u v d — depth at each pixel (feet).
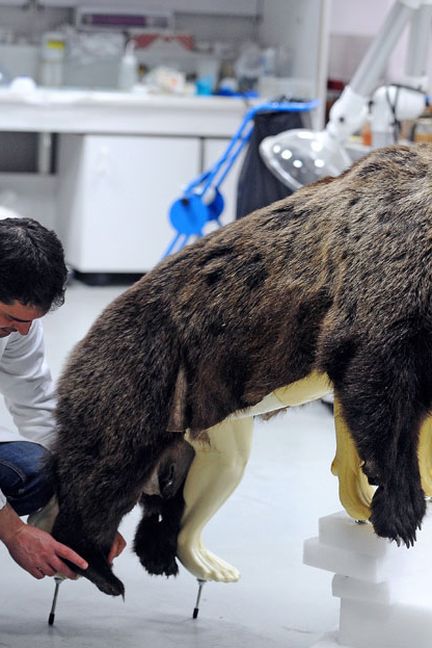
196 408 7.90
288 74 24.00
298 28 23.52
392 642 8.04
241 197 17.03
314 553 8.03
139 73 24.52
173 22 25.67
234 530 11.23
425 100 15.15
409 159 7.47
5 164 25.89
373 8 23.77
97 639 8.68
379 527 7.13
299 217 7.61
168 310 7.92
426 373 7.05
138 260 23.30
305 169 14.73
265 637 8.85
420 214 7.05
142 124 22.79
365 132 19.08
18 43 24.02
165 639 8.74
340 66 24.40
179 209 18.16
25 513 8.89
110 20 25.12
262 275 7.57
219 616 9.23
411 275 6.95
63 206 24.30
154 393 7.91
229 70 25.02
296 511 11.84
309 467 13.35
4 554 10.41
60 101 22.29
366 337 7.01
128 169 22.85
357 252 7.18
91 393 8.09
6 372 8.86
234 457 8.73
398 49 21.79
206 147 23.12
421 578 8.29
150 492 8.85
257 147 16.84
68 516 8.25
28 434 9.03
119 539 8.61
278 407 7.95
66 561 8.25
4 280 7.42
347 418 7.12
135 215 23.09
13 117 22.24
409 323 6.93
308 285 7.36
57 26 25.34
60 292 7.68
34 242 7.49
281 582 9.98
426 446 8.00
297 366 7.45
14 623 8.93
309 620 9.19
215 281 7.75
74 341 18.33
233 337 7.61
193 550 8.96
